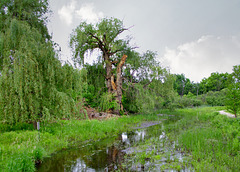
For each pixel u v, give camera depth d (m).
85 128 10.50
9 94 7.29
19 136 7.21
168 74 20.66
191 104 34.47
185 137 8.36
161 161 6.16
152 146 7.95
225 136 8.26
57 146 7.62
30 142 6.74
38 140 7.16
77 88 9.84
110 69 19.69
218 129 9.56
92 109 18.58
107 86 19.94
